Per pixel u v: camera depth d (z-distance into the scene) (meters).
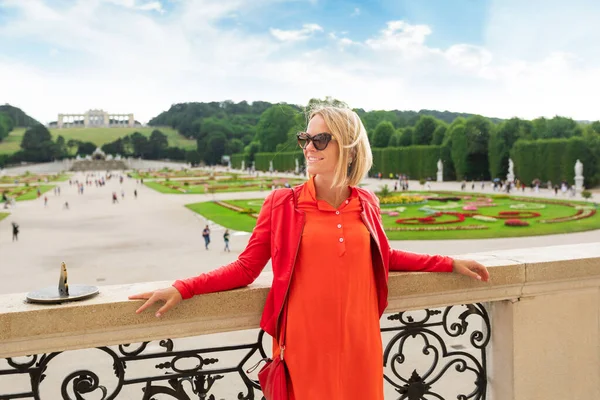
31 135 173.62
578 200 40.06
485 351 3.35
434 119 81.75
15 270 17.98
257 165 125.81
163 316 2.50
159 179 99.69
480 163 68.69
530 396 3.25
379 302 2.55
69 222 33.25
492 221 28.03
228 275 2.50
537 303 3.23
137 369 7.94
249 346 2.76
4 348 2.33
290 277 2.32
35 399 2.43
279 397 2.29
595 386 3.42
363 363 2.35
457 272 2.94
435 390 6.89
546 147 55.06
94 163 166.38
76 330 2.39
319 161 2.41
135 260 19.33
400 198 40.25
